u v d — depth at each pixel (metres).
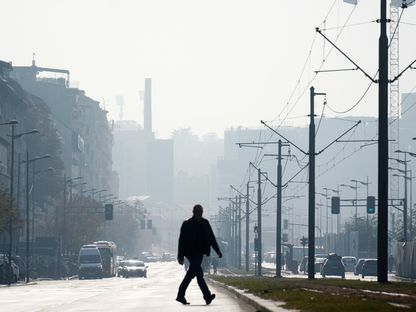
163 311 31.55
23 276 129.25
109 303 39.53
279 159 117.62
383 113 55.34
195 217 35.88
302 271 172.50
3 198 117.31
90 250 153.62
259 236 142.00
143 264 158.25
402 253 114.81
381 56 55.66
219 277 104.75
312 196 87.31
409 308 25.62
